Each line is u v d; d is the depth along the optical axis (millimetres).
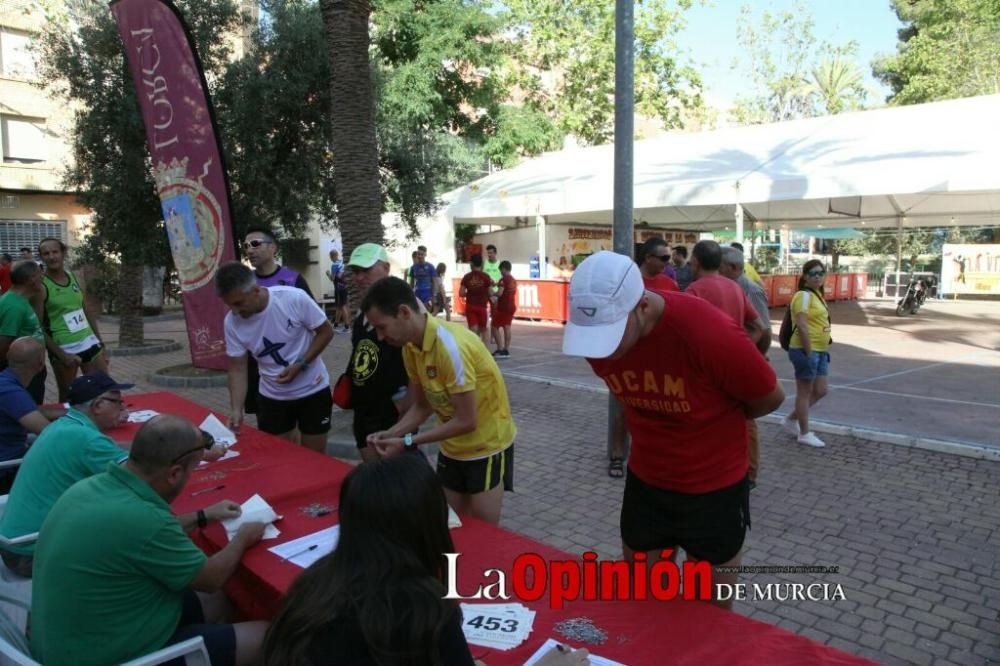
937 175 11094
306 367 4402
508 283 11875
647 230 24312
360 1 6664
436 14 18156
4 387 4219
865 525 4570
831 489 5238
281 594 2207
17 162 21125
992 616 3453
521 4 22719
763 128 19312
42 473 3041
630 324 2117
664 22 23812
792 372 10367
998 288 23656
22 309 5758
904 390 8797
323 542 2582
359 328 3908
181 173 7375
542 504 5082
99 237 10820
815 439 6328
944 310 20359
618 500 5148
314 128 10789
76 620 2129
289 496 3104
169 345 13258
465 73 21109
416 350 3006
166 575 2207
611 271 2086
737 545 2443
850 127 16719
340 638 1343
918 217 20516
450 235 21297
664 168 16766
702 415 2275
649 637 1899
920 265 30078
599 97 24578
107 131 9961
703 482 2367
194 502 3033
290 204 10914
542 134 22203
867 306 22656
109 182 9914
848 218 20750
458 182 21156
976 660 3084
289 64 10500
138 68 7309
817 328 6250
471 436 3154
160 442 2309
